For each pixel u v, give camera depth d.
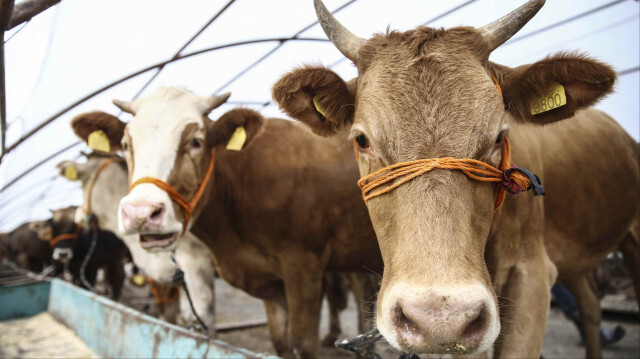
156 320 2.81
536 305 2.31
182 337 2.42
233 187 3.47
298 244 3.41
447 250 1.27
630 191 3.42
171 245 2.91
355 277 5.28
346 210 3.44
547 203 2.75
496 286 2.30
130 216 2.60
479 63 1.63
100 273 18.23
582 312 4.02
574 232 2.97
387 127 1.52
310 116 2.01
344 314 8.08
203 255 4.45
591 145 3.18
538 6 1.66
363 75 1.73
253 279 3.63
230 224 3.54
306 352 3.29
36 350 4.34
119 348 3.29
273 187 3.43
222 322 7.01
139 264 5.03
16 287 6.23
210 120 3.55
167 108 3.14
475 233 1.43
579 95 1.78
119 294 9.27
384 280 1.45
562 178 2.85
